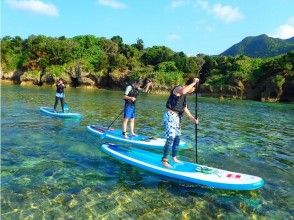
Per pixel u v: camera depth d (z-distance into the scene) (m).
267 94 59.97
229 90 64.69
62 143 12.86
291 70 60.00
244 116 28.47
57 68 74.88
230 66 70.38
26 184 8.53
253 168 11.02
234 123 22.67
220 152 12.98
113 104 33.38
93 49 82.56
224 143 14.88
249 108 39.25
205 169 9.41
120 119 20.84
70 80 75.12
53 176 9.19
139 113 25.88
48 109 21.92
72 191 8.23
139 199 7.96
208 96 67.06
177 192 8.47
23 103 28.12
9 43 84.62
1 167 9.73
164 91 70.12
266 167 11.23
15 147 12.03
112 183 8.86
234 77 64.75
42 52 77.56
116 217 7.04
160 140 13.31
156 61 83.88
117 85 74.56
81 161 10.61
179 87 9.38
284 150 14.12
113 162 10.58
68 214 7.07
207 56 76.12
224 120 24.25
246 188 8.54
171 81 69.88
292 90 58.56
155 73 72.44
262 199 8.34
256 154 13.06
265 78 63.31
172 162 9.88
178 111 9.48
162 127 18.56
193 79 9.30
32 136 13.91
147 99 46.34
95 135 14.42
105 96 46.91
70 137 13.93
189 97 60.00
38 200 7.63
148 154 10.80
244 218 7.29
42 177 9.08
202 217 7.23
